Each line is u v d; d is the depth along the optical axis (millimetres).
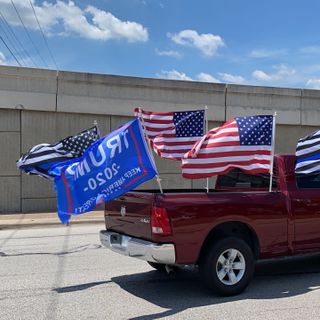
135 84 17859
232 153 6590
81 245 10367
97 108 17359
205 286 6270
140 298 6180
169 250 5848
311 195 6816
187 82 18672
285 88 20406
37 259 8828
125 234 6641
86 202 6148
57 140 17000
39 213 16188
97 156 6234
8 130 16391
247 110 19734
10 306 5867
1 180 16359
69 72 16922
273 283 6852
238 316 5320
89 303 5980
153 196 5977
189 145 7988
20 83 16328
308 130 21188
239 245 6180
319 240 6863
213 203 6113
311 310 5520
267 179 7098
